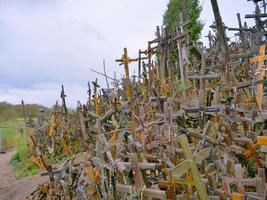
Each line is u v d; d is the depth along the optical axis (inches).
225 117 296.5
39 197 345.4
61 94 663.8
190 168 179.8
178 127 273.6
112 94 497.7
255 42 446.6
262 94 303.3
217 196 199.9
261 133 261.3
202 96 336.2
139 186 207.0
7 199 474.6
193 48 475.8
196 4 958.4
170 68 505.0
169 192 219.6
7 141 988.6
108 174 242.8
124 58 483.8
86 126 469.1
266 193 191.6
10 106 1406.3
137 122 352.5
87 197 259.8
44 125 707.4
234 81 356.2
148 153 275.6
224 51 395.2
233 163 222.8
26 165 640.4
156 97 433.4
